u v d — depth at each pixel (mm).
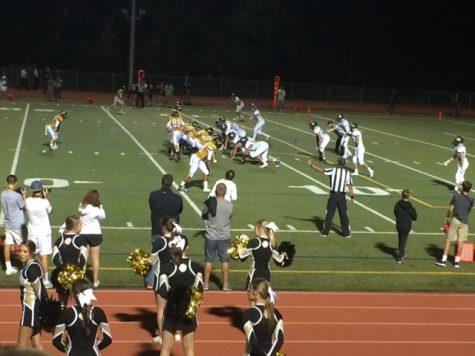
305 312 11602
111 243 14875
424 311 11922
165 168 23312
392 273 13992
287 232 16469
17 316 10773
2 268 13047
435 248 15836
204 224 16688
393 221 17859
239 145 25438
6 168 22016
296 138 32344
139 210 17688
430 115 50188
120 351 9703
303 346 10203
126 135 30484
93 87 57531
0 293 11773
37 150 25469
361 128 38281
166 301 8688
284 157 26625
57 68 65625
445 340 10688
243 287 12773
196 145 23953
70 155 24891
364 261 14656
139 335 10266
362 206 19297
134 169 22922
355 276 13688
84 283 7500
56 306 7570
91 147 26766
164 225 9375
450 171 25234
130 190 19875
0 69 55688
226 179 15133
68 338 7508
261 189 20859
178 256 8711
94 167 22969
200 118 39531
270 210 18391
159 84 54031
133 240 15148
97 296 11820
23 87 56000
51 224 16000
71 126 32688
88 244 12078
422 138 34656
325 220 16266
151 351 9750
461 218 14422
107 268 13297
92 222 12047
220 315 11242
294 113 46812
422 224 17797
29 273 8453
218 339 10219
